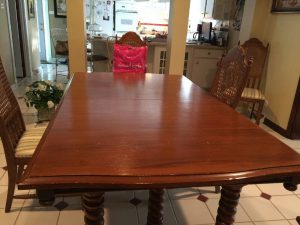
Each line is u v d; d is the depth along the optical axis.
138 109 1.42
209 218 1.77
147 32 5.85
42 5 6.45
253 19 3.61
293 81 3.00
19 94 4.07
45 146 0.97
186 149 1.00
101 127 1.16
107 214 1.75
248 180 0.86
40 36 6.63
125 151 0.96
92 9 6.38
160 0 5.02
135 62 2.73
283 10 3.16
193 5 5.70
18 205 1.76
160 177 0.82
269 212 1.86
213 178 0.84
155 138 1.08
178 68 3.39
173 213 1.80
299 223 1.43
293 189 0.94
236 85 1.68
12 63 4.23
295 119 2.98
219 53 4.64
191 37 5.53
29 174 0.80
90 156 0.91
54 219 1.67
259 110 3.21
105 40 4.31
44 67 6.08
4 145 1.49
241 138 1.12
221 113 1.42
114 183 0.80
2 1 3.86
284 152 1.01
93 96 1.62
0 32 3.78
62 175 0.80
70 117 1.26
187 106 1.52
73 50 3.16
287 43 3.12
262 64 3.45
